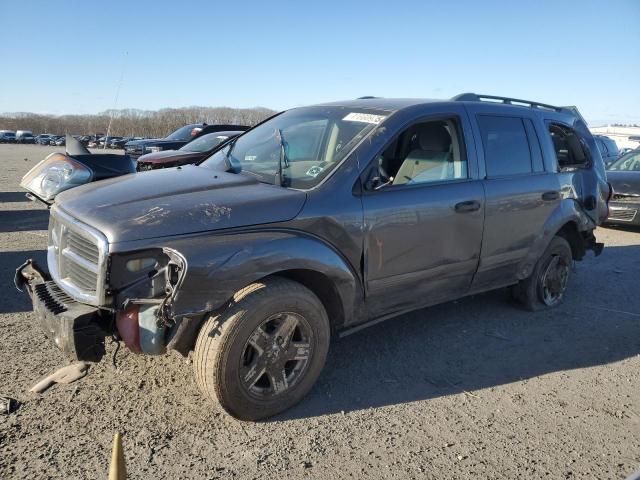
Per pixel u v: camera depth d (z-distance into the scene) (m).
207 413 3.15
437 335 4.56
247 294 2.91
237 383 2.93
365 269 3.49
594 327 4.92
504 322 4.93
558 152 5.49
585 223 5.41
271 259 2.94
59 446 2.76
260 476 2.63
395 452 2.88
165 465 2.67
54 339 2.83
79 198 3.28
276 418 3.16
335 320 3.53
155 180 3.52
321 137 3.92
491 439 3.04
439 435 3.06
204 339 2.88
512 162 4.61
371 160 3.55
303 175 3.50
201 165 4.34
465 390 3.62
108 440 2.84
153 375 3.55
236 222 2.96
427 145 4.07
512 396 3.56
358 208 3.40
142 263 2.77
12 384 3.35
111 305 2.74
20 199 12.00
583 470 2.79
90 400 3.22
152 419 3.06
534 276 5.09
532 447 2.98
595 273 6.95
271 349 3.06
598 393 3.66
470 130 4.28
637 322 5.10
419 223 3.72
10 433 2.85
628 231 10.34
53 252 3.43
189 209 2.92
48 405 3.14
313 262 3.13
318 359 3.30
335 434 3.02
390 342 4.37
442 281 4.08
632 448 3.02
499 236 4.39
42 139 65.94
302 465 2.73
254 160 3.94
